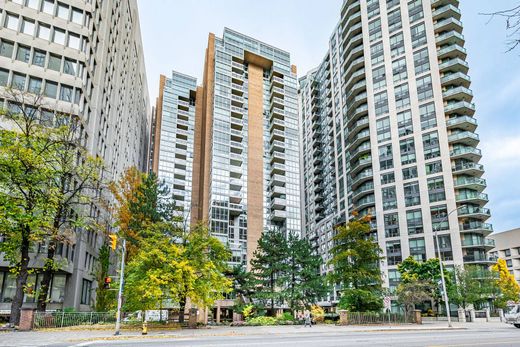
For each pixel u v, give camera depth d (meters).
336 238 37.12
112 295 32.81
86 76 37.34
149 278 25.03
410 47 73.31
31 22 34.69
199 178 94.56
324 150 97.44
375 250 36.53
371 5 81.38
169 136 95.31
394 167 69.44
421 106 69.19
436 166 64.94
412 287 39.62
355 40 82.12
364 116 78.81
